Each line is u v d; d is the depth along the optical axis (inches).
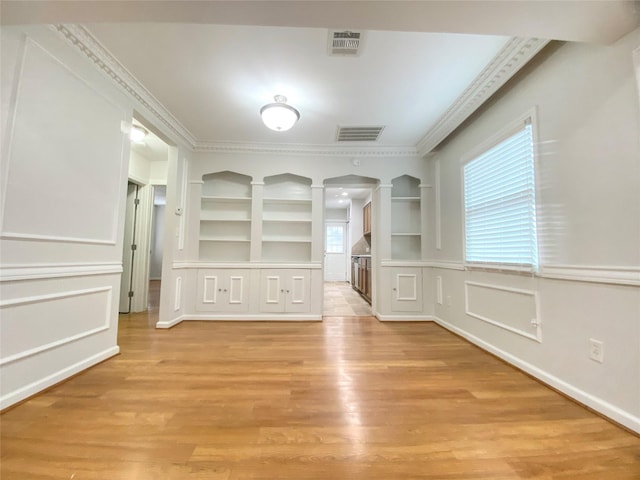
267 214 161.0
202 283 146.0
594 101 61.7
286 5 52.9
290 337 116.3
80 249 77.5
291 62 84.5
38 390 65.2
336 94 101.4
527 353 80.4
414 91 99.1
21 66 61.0
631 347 53.7
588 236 62.6
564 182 68.9
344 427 54.4
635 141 53.8
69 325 74.3
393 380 75.7
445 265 134.2
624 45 56.1
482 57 81.8
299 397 66.1
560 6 50.7
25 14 55.0
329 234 360.5
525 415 58.9
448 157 133.6
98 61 80.4
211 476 41.9
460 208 121.1
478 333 105.7
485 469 43.8
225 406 61.7
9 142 58.8
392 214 163.2
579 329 64.3
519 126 84.3
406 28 57.9
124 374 77.9
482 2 50.9
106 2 52.2
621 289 55.8
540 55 75.2
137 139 134.9
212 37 74.8
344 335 120.1
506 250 90.6
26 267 62.6
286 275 148.9
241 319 145.6
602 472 43.2
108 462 44.4
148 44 77.2
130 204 163.3
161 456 45.9
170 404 62.3
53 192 69.0
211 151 148.8
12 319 60.2
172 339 111.7
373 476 42.3
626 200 55.1
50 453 46.1
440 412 59.9
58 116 70.0
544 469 43.8
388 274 150.3
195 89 99.0
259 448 48.2
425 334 122.6
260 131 134.0
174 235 132.2
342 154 152.9
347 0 51.6
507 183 90.7
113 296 91.2
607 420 56.9
